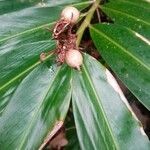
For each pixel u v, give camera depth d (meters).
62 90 0.20
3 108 0.20
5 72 0.21
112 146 0.19
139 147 0.19
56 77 0.20
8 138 0.19
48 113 0.19
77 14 0.21
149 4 0.22
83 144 0.19
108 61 0.20
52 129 0.19
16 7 0.23
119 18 0.22
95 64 0.20
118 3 0.23
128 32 0.21
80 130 0.19
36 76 0.20
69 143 0.32
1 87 0.20
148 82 0.19
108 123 0.19
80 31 0.22
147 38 0.21
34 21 0.22
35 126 0.19
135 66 0.20
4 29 0.22
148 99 0.19
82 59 0.20
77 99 0.20
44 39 0.21
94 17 0.28
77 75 0.20
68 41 0.21
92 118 0.19
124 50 0.20
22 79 0.21
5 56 0.21
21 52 0.21
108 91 0.20
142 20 0.21
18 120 0.19
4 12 0.23
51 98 0.20
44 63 0.20
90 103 0.20
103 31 0.22
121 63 0.20
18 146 0.19
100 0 0.24
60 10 0.23
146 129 0.33
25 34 0.22
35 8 0.22
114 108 0.19
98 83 0.20
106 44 0.21
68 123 0.33
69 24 0.21
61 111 0.19
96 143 0.19
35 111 0.19
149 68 0.20
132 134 0.19
